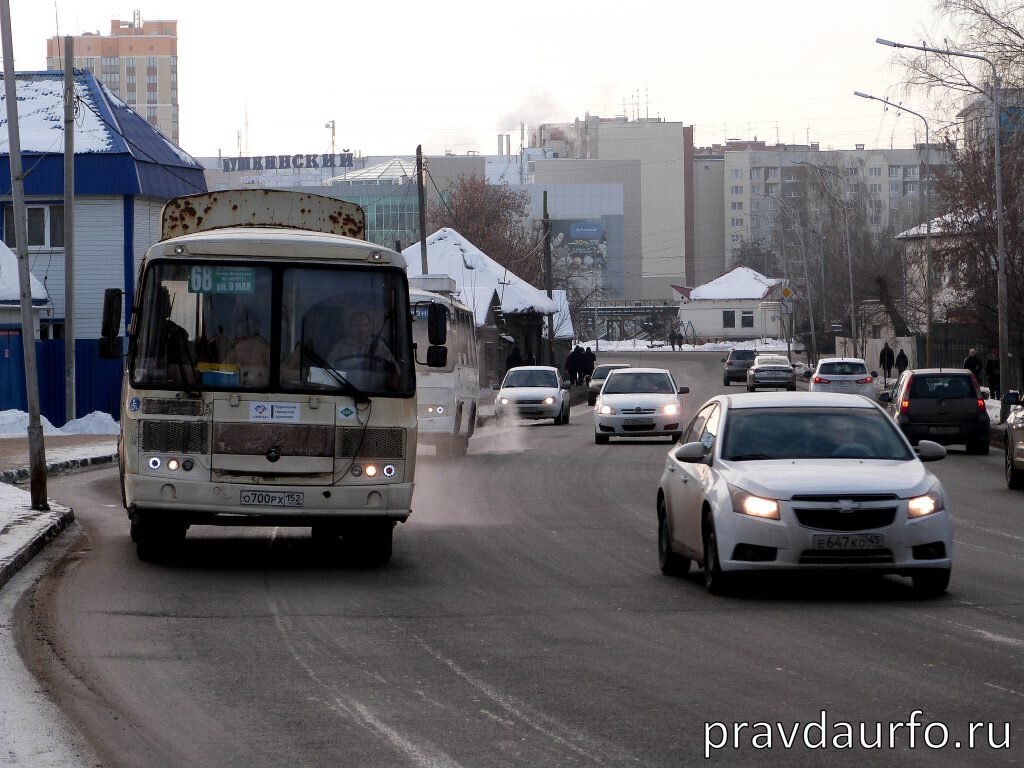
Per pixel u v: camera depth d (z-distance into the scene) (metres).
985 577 21.47
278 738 11.84
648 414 57.50
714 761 10.98
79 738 11.81
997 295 73.38
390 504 22.28
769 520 18.78
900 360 120.62
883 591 19.98
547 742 11.60
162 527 23.31
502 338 129.50
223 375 22.09
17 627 17.28
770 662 14.90
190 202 26.28
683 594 20.00
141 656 15.48
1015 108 67.81
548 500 35.16
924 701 12.96
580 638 16.50
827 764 10.88
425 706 13.00
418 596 19.95
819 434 20.62
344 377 22.30
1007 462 38.38
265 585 21.05
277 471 22.00
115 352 23.14
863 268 146.12
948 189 75.56
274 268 22.53
